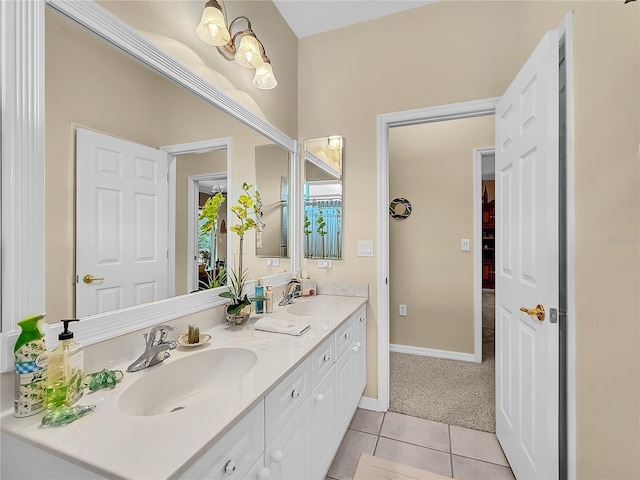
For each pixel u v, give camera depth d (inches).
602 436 41.7
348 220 89.7
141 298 45.0
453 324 122.0
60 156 35.3
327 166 91.8
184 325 52.2
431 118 83.4
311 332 55.6
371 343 87.0
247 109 69.5
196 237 55.9
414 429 77.3
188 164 54.2
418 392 95.6
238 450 31.4
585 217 45.3
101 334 38.9
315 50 94.4
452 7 80.5
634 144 35.5
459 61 79.5
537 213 50.4
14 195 31.3
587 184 44.7
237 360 47.6
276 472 39.0
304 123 95.1
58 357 31.2
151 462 23.5
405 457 67.3
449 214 122.4
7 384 30.3
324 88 93.1
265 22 78.4
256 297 65.1
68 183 36.1
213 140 60.0
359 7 83.8
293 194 92.1
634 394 35.7
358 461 66.0
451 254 122.2
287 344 49.5
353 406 73.6
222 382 46.4
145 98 46.0
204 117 57.7
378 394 85.7
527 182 54.5
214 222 60.4
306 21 89.1
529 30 68.1
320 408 53.4
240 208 68.0
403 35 85.0
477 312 118.3
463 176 120.6
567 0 50.0
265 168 78.2
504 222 67.0
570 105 48.7
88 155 38.3
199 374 45.6
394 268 129.7
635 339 35.6
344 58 91.0
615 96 38.6
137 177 44.8
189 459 24.0
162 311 48.0
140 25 44.9
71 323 35.9
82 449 25.0
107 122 40.6
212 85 58.8
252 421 33.7
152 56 46.4
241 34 61.6
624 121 37.1
